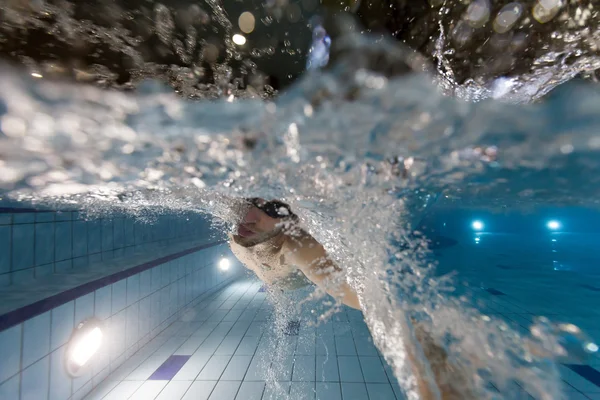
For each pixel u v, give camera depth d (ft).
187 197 4.99
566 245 34.22
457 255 28.53
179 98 2.40
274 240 5.03
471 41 2.18
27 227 9.42
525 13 2.16
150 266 12.97
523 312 14.16
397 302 4.08
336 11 2.21
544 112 2.31
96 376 9.25
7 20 2.03
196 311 16.62
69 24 2.12
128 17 2.22
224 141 2.74
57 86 2.13
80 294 8.62
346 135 2.63
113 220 13.93
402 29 2.17
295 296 8.96
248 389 9.11
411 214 3.98
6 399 6.21
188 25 2.33
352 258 4.36
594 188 3.80
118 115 2.31
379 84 2.20
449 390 3.51
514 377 3.64
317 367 10.21
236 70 2.45
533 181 3.65
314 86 2.30
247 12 2.31
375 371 9.91
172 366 10.52
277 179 3.52
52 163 2.84
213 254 21.17
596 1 2.11
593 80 2.34
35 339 7.00
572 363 9.07
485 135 2.55
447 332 3.91
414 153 2.91
